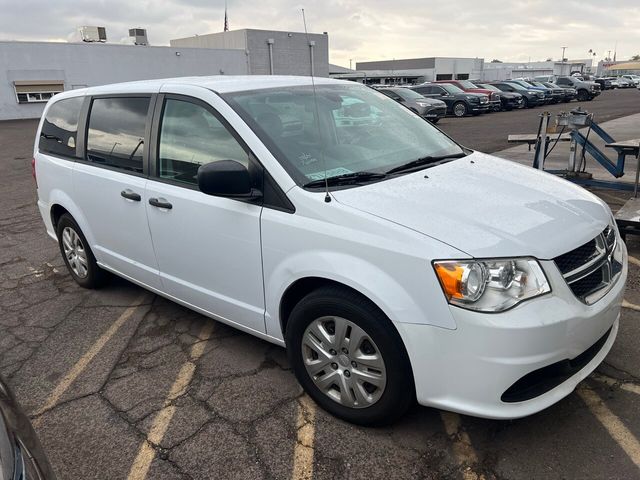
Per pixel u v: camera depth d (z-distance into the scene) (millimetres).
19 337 3857
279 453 2541
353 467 2428
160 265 3533
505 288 2166
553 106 28281
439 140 3670
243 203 2840
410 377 2410
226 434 2691
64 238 4609
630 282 4160
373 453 2500
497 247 2217
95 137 4000
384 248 2311
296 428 2701
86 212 4094
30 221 7289
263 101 3154
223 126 2990
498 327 2121
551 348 2188
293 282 2664
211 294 3215
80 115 4191
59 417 2908
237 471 2449
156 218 3377
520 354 2141
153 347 3592
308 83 3596
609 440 2494
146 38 32906
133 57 30578
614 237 2766
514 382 2184
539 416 2678
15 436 1606
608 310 2434
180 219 3203
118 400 3027
